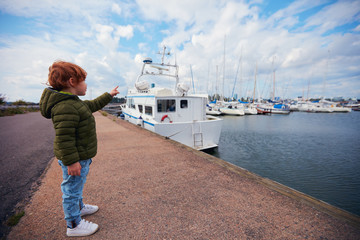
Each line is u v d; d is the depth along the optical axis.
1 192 2.66
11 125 11.62
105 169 3.49
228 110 35.47
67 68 1.46
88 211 2.02
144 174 3.24
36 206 2.26
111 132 7.57
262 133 17.03
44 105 1.43
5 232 1.77
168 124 7.20
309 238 1.65
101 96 2.04
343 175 7.34
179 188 2.70
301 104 57.75
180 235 1.71
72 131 1.43
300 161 9.09
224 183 2.85
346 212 2.05
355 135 16.05
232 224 1.87
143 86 9.61
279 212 2.06
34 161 4.34
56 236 1.71
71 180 1.62
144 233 1.74
